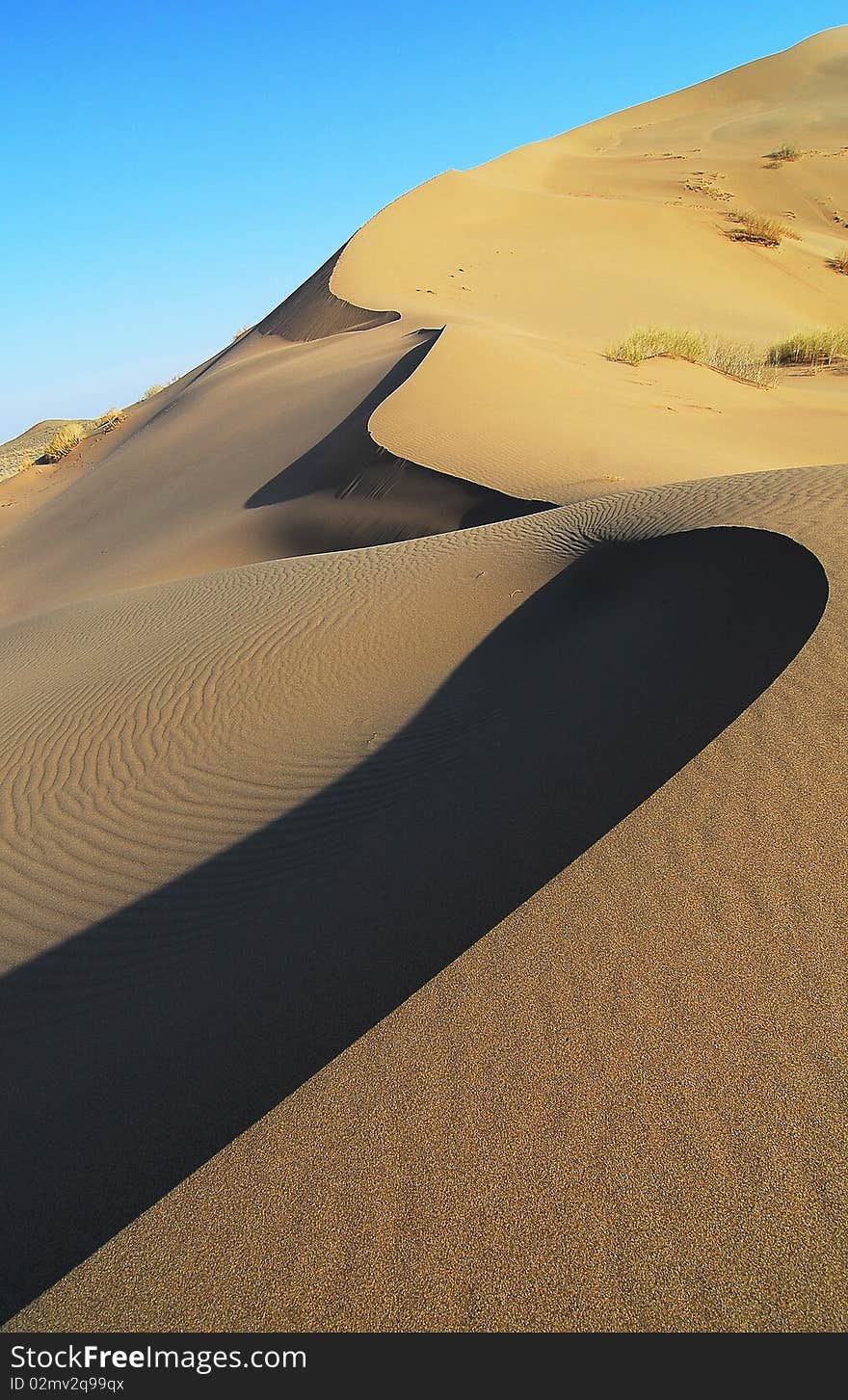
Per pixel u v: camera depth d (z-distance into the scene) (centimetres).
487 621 790
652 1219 198
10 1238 270
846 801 312
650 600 659
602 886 294
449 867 398
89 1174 285
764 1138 211
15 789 687
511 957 272
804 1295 183
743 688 423
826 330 3116
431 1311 188
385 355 2367
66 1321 196
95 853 578
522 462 1422
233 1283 198
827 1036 232
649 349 2462
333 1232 204
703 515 750
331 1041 303
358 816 526
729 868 291
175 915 484
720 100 8294
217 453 2256
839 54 8669
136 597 1171
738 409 1936
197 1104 299
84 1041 391
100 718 773
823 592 480
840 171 5350
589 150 7175
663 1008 246
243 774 634
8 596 2052
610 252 4116
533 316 3288
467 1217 203
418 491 1435
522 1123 221
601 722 490
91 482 2777
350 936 376
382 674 745
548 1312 186
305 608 910
